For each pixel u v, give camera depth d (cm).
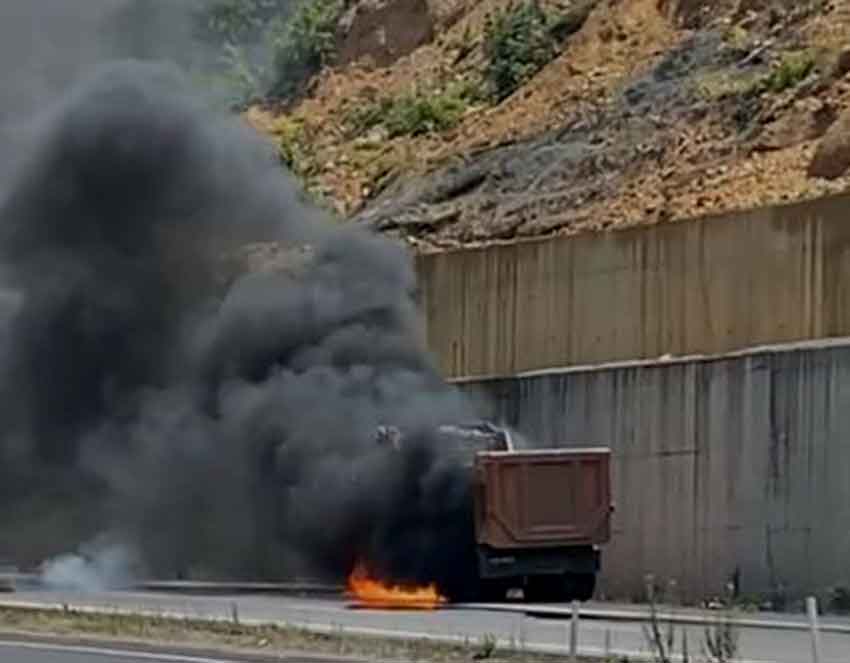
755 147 10281
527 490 8062
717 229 8531
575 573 8088
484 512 8031
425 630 5969
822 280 8069
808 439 7544
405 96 14175
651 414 8288
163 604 7450
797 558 7556
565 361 9175
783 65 10731
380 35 15200
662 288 8738
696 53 11731
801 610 7494
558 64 12838
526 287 9419
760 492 7738
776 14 11575
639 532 8300
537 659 4834
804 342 7888
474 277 9744
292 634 5625
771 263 8294
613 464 8450
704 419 8025
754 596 7706
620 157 11025
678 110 11131
